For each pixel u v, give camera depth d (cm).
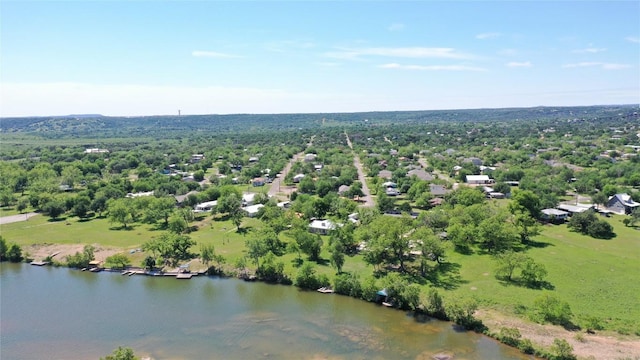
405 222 10325
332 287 8194
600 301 7088
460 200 13075
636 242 10100
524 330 6369
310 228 11431
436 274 8450
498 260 8462
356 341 6419
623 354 5672
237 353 6200
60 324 7131
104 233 12000
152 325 7056
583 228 10994
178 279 8925
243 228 12088
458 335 6481
